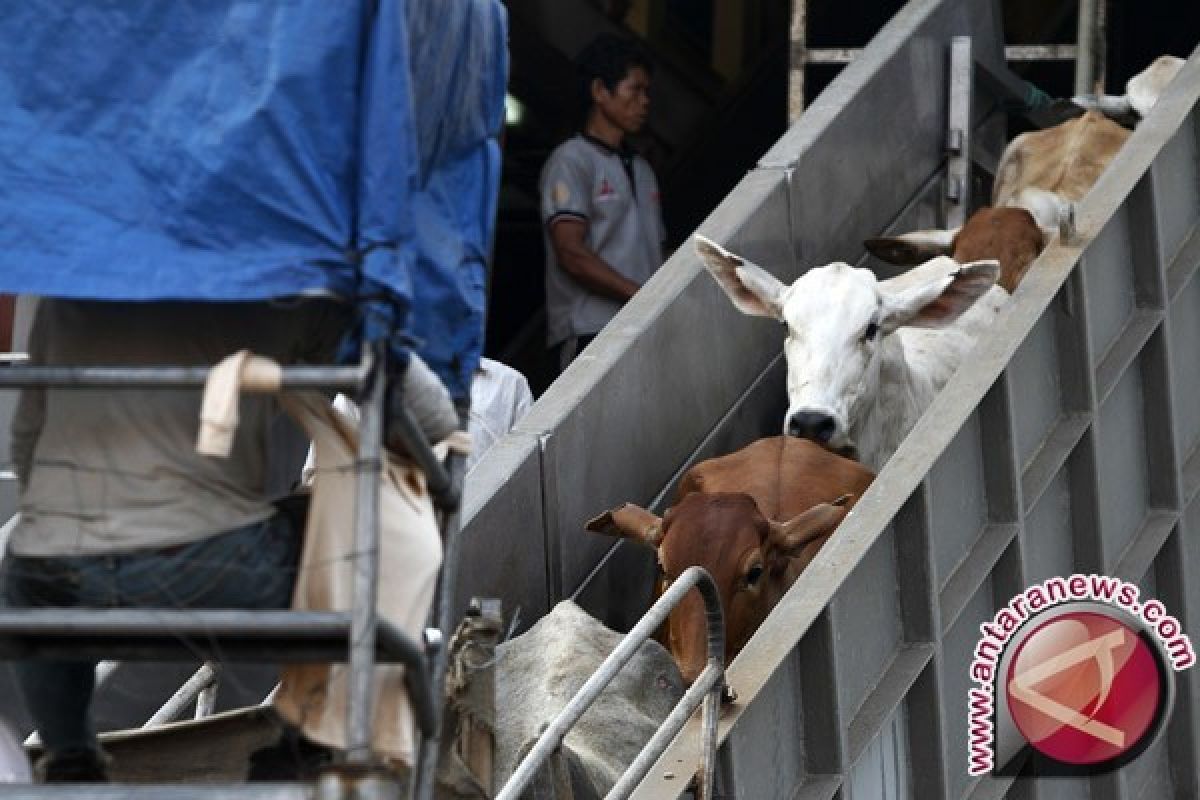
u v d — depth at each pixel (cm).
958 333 1589
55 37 685
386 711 702
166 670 1288
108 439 705
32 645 693
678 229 2391
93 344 716
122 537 697
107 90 683
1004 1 2575
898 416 1491
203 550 699
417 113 719
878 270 1792
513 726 1071
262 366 656
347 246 669
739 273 1473
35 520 708
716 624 1032
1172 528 1412
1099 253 1392
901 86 1819
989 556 1270
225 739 918
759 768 1089
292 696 708
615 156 1808
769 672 1096
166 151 677
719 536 1214
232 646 679
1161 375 1423
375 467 651
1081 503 1356
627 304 1488
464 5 749
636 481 1440
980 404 1293
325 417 718
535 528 1328
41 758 830
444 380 770
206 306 716
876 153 1780
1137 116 1986
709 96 2531
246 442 711
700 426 1520
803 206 1669
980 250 1666
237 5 683
